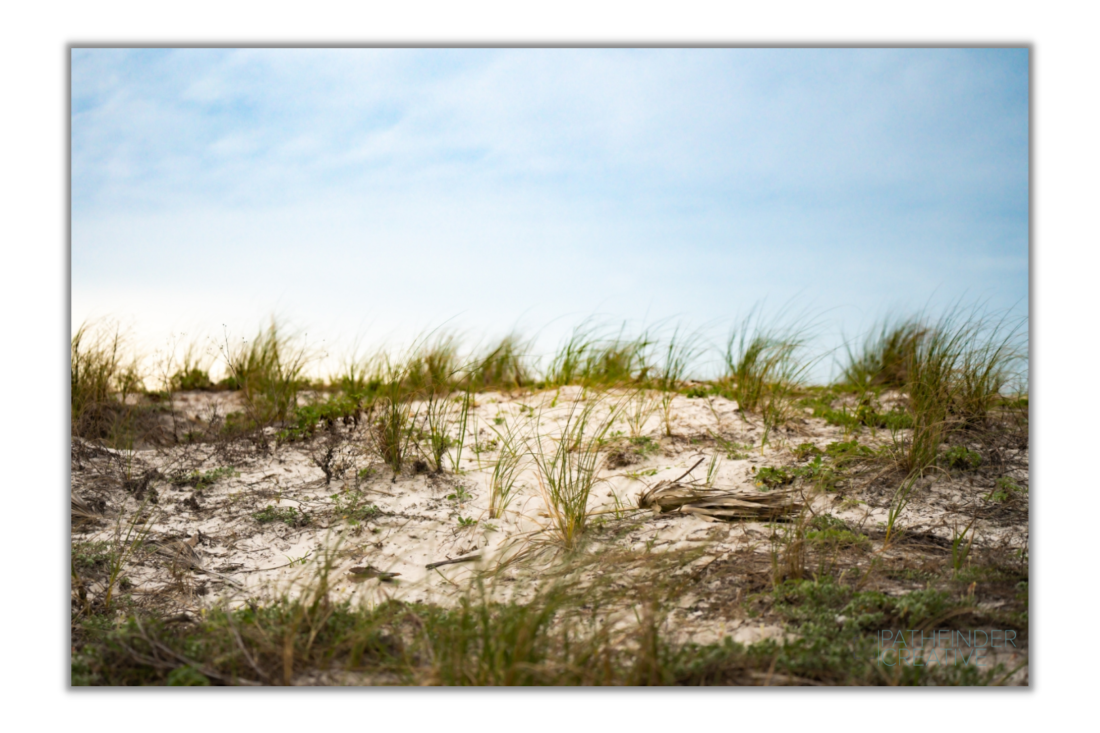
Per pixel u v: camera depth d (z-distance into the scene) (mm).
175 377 7961
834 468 4719
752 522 4137
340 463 5184
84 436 5562
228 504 4637
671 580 3369
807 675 2615
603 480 4703
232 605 3455
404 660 2773
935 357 5492
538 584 3477
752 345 6391
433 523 4336
